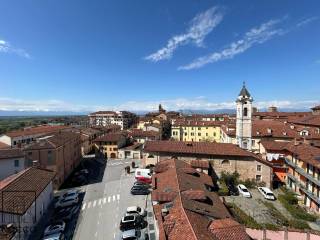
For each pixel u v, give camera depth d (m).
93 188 53.06
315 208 40.69
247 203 43.59
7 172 48.03
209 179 44.50
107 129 120.88
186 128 122.88
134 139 99.19
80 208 42.78
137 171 54.78
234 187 50.81
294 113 123.81
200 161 52.59
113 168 70.38
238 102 69.88
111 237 33.50
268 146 59.12
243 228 25.17
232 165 53.44
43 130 92.75
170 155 55.84
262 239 30.59
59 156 55.91
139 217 37.19
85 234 34.38
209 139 120.19
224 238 23.08
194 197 31.12
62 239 32.59
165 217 26.88
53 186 51.53
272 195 46.12
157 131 110.56
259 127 73.75
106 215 39.91
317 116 82.12
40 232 35.19
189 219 24.08
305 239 29.88
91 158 84.31
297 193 48.28
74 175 63.28
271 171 52.38
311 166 42.62
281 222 35.84
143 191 48.47
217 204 32.97
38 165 49.25
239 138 70.12
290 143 57.81
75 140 72.31
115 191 50.66
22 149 51.84
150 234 33.22
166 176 40.19
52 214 40.81
